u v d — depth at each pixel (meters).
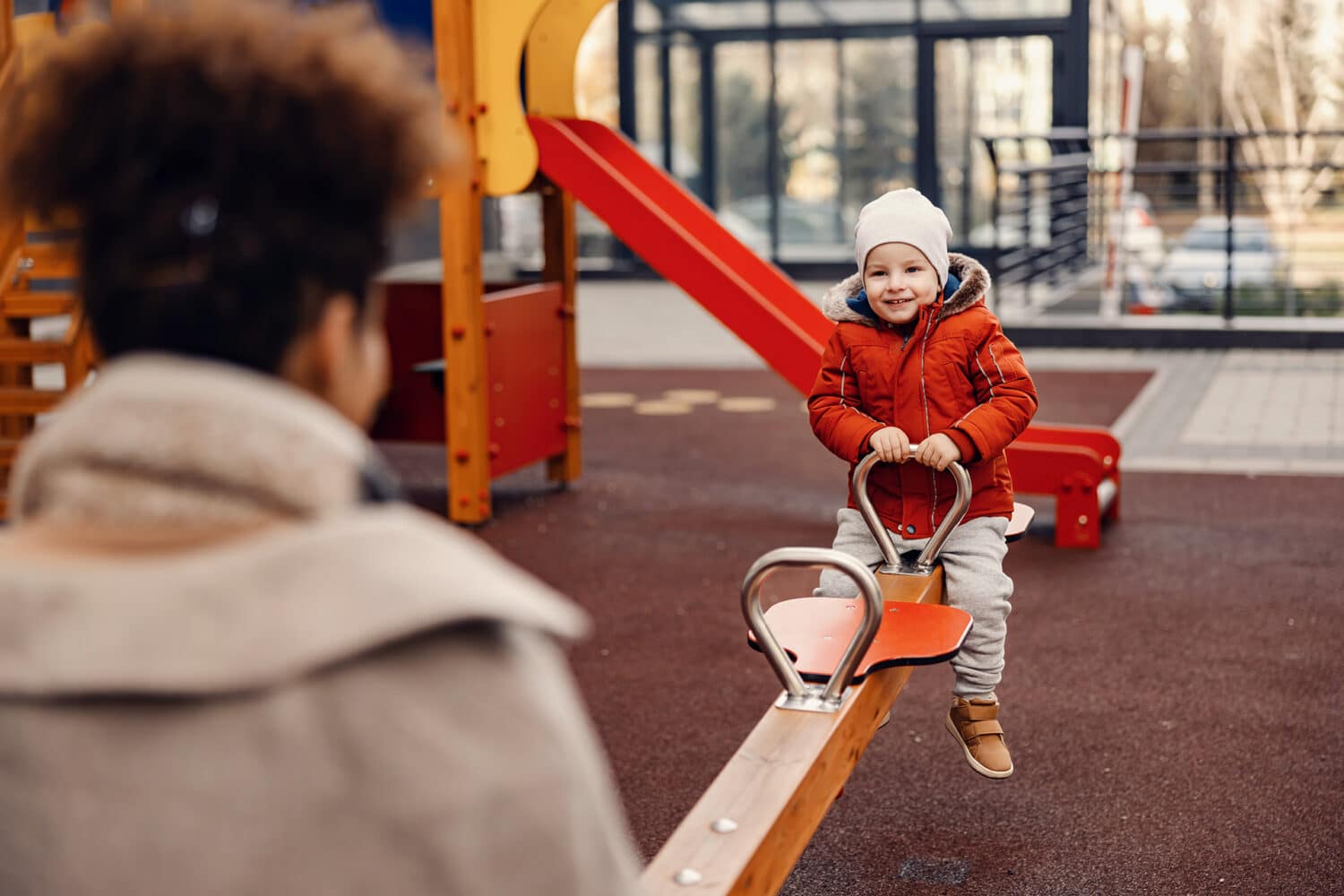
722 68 17.58
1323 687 4.23
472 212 6.34
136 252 0.80
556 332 7.29
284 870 0.74
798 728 2.18
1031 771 3.62
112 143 0.81
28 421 7.09
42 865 0.74
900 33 16.95
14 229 6.77
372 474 0.85
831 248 17.69
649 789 3.53
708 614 5.09
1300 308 13.23
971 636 3.20
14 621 0.73
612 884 0.83
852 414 3.34
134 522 0.75
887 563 3.16
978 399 3.35
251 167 0.82
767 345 6.17
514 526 6.53
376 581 0.73
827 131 17.44
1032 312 13.03
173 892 0.73
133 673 0.71
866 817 3.36
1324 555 5.75
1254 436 8.22
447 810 0.75
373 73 0.86
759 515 6.69
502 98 6.28
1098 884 2.99
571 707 0.84
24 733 0.74
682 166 17.81
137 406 0.75
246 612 0.72
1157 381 10.31
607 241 18.53
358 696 0.75
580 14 7.43
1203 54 29.33
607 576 5.63
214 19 0.84
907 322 3.43
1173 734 3.86
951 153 16.94
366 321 0.86
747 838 1.82
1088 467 5.90
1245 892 2.94
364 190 0.85
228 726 0.73
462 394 6.43
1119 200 12.88
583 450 8.43
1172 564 5.65
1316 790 3.47
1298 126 28.75
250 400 0.76
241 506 0.75
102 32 0.84
